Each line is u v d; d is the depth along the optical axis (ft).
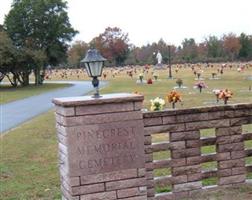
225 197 17.70
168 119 17.53
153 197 17.52
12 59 156.15
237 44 309.01
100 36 347.15
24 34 177.27
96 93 15.71
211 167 22.45
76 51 336.29
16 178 23.84
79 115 15.12
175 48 329.93
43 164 27.50
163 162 17.63
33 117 59.36
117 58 350.84
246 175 19.49
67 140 15.05
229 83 116.67
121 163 15.66
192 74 182.60
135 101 15.67
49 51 178.81
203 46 321.52
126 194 15.75
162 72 215.51
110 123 15.46
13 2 175.52
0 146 35.53
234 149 18.51
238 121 18.47
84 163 15.25
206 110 17.97
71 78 216.54
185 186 17.89
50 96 99.14
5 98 98.02
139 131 15.80
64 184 15.93
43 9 174.70
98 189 15.44
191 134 17.87
